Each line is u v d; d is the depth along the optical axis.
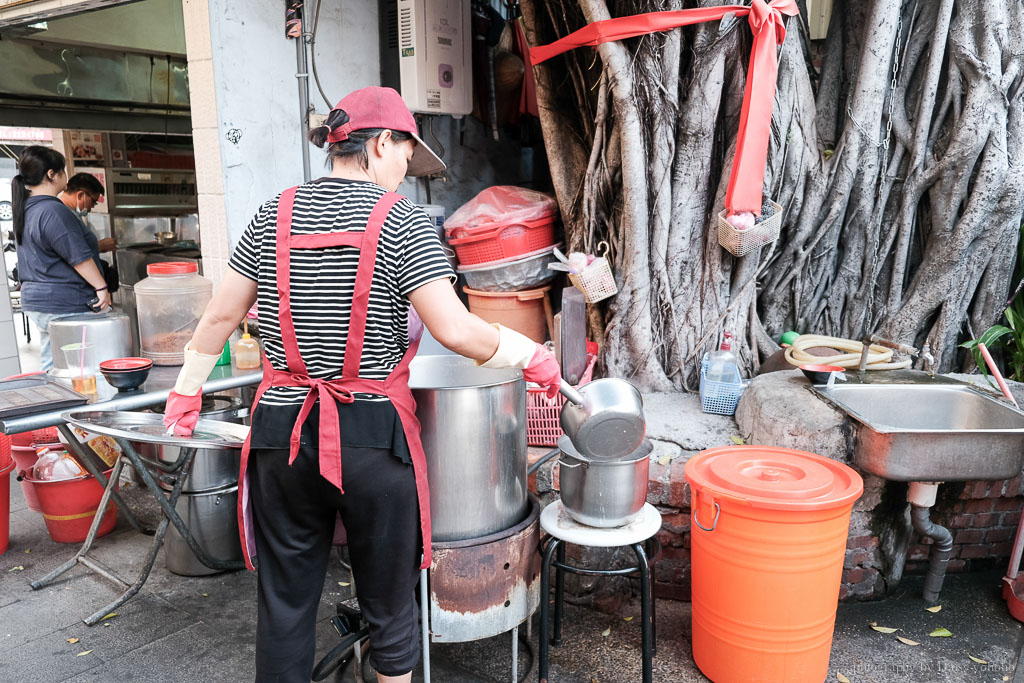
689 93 3.33
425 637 2.12
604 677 2.42
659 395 3.58
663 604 2.84
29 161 3.79
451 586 2.11
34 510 3.61
